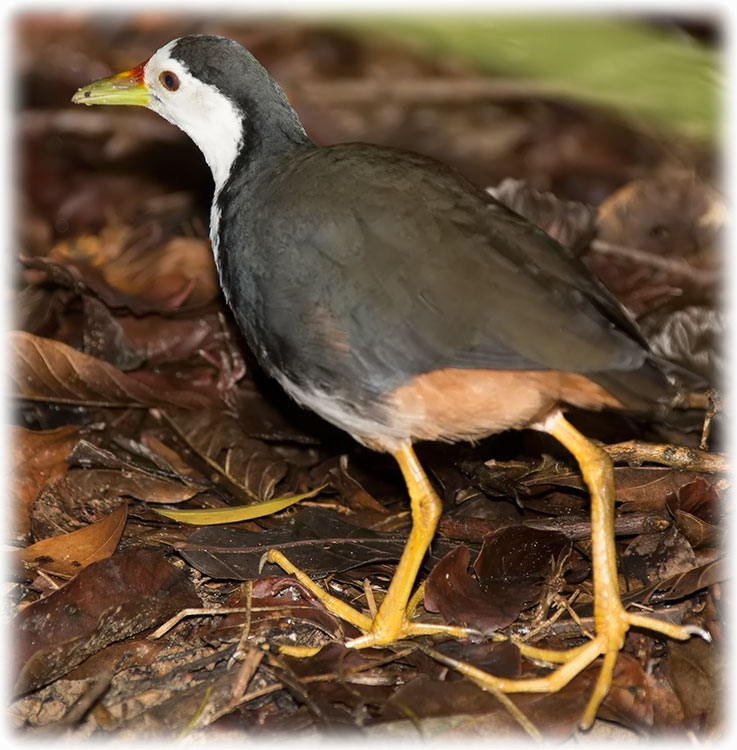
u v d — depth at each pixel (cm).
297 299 879
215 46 1030
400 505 1080
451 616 901
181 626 924
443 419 875
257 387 1195
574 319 823
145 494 1034
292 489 1097
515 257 848
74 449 1048
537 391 850
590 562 977
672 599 912
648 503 1002
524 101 1970
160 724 824
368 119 1958
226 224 969
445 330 834
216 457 1104
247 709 841
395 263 853
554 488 1044
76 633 867
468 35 1140
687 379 1216
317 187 903
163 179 1688
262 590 938
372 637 901
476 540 988
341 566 952
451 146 1900
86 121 1750
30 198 1642
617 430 1150
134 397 1137
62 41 1953
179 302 1242
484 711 816
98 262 1406
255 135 1005
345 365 866
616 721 847
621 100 1191
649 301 1302
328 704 817
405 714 813
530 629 911
